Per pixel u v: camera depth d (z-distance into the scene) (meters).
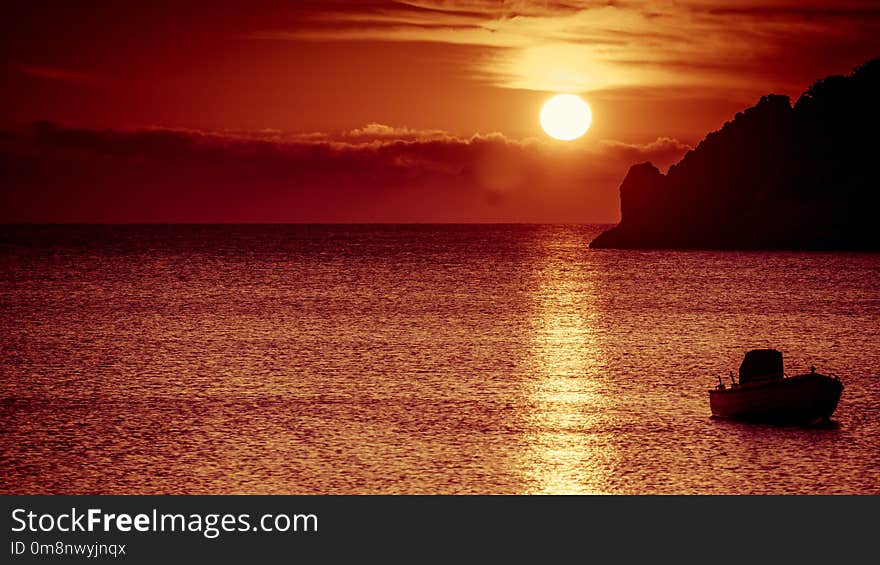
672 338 70.62
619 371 55.06
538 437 38.28
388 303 97.31
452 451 36.16
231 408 43.91
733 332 74.25
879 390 48.38
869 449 36.03
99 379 52.03
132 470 33.69
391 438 38.12
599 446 36.81
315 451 36.12
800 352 63.38
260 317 83.94
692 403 45.12
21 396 46.88
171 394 47.41
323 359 59.62
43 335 71.38
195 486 31.95
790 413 39.56
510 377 52.91
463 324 79.19
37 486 32.03
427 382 51.19
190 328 75.75
